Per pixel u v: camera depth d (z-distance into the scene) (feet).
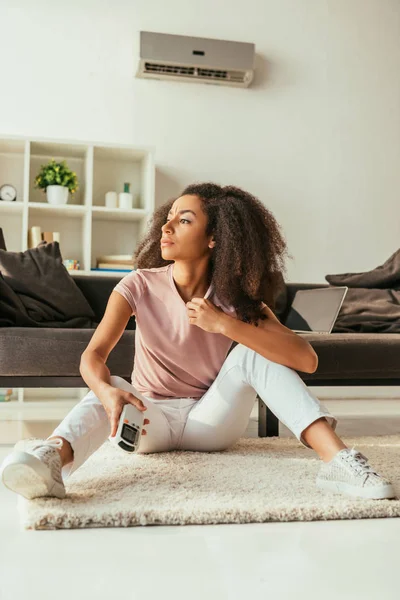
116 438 4.94
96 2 16.78
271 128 17.66
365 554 3.94
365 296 11.94
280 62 17.76
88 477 5.49
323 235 17.87
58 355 8.18
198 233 5.80
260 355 5.69
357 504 4.76
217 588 3.40
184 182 17.21
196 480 5.40
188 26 17.24
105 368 5.45
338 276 12.75
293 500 4.87
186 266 5.94
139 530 4.35
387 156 18.31
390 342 8.76
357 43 18.22
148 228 6.72
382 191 18.25
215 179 17.34
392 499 4.94
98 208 15.62
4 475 4.52
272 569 3.68
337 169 18.02
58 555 3.85
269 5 17.71
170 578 3.52
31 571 3.59
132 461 6.06
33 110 16.43
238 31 17.53
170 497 4.88
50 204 15.37
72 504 4.65
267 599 3.27
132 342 8.41
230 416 6.14
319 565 3.75
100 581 3.46
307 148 17.87
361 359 8.64
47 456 4.69
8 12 16.33
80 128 16.67
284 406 5.42
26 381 8.18
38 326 9.95
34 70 16.46
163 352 6.08
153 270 6.12
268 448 7.18
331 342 8.59
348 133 18.11
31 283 10.48
